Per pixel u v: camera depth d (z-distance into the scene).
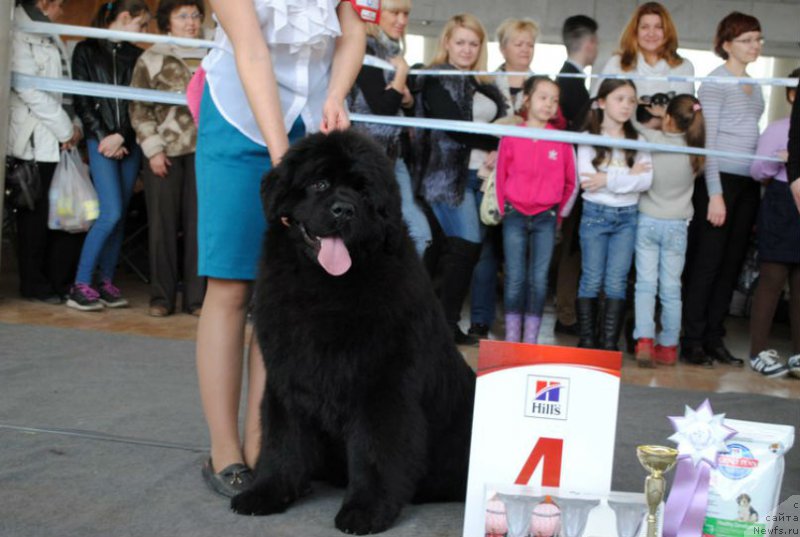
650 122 8.05
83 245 9.32
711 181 8.18
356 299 3.61
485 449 3.63
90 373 6.36
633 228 8.16
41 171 8.80
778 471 3.47
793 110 6.55
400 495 3.77
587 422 3.62
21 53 8.55
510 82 8.70
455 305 8.52
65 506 3.85
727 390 7.41
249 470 4.19
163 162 8.79
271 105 3.85
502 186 8.05
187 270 9.20
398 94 7.96
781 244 8.10
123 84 9.05
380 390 3.69
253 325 3.86
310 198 3.60
